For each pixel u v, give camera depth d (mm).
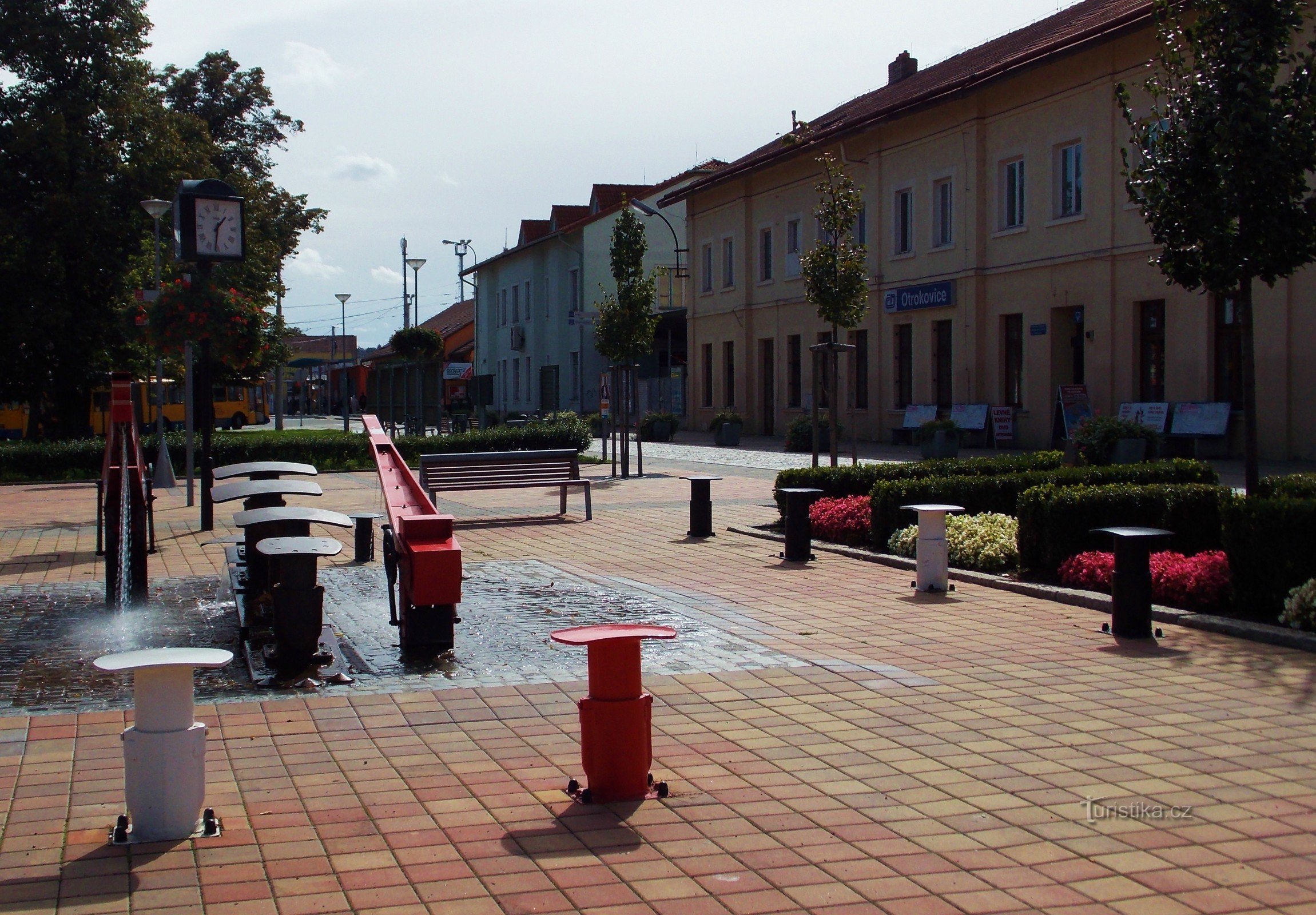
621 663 5004
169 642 8328
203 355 14523
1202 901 3930
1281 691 6547
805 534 11930
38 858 4410
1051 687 6727
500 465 16141
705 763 5465
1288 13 9852
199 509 17484
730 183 41594
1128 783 5086
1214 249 10000
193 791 4648
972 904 3932
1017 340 29234
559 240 53531
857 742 5746
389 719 6293
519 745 5824
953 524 11570
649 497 19000
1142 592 7957
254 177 45844
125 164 34656
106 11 35219
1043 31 32219
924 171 31688
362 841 4566
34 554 13070
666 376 51875
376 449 10336
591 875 4223
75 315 35062
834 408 17609
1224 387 23719
